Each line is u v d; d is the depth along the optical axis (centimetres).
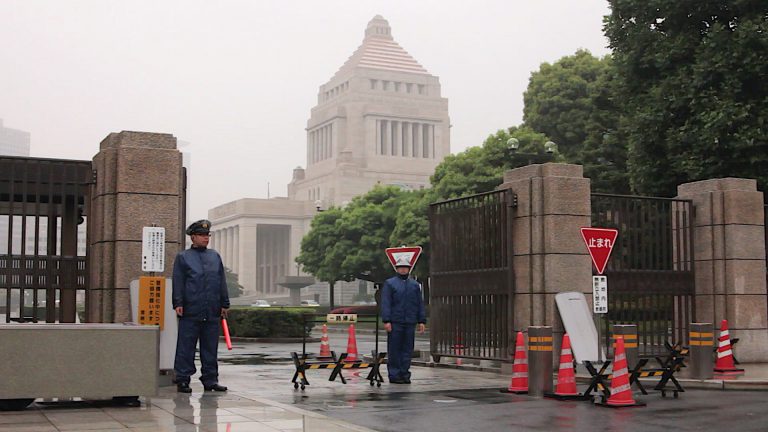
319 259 8531
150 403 1231
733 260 2097
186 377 1384
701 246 2156
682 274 2084
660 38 3158
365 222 7888
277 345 3344
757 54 2845
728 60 2858
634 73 3275
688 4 3061
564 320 1764
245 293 16675
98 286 1533
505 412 1244
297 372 1518
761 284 2128
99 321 1523
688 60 3091
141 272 1528
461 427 1100
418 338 4394
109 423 1029
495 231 1925
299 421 1059
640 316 2628
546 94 5838
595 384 1371
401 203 7494
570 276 1831
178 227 1562
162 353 1458
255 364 2170
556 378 1738
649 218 2052
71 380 1158
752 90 2922
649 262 2031
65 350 1159
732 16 3038
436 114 18775
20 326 1143
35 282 1520
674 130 3009
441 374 1850
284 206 17225
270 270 19038
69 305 1552
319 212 8681
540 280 1827
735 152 2839
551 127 5819
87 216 1586
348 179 17025
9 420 1052
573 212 1850
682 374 1797
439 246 2109
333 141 18650
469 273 1986
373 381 1630
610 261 1953
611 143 4459
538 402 1363
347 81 19250
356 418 1173
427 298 6688
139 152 1545
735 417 1208
